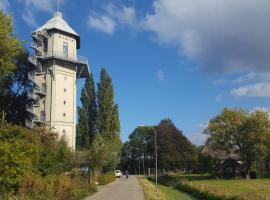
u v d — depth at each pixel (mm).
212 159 94250
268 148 87125
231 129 88188
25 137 37406
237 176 91875
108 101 94000
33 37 82000
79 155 62875
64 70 83062
